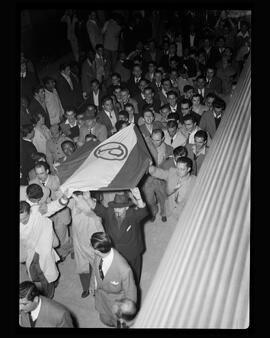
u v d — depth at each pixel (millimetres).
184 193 5023
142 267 5672
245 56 11055
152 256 5852
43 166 5008
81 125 7016
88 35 12477
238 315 1513
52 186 5152
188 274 1812
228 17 13969
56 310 3295
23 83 8375
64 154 6359
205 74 10664
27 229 4363
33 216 4406
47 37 14078
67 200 4551
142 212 4523
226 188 2207
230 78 10219
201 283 1710
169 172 5133
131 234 4457
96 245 3627
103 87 10055
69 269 5688
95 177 4605
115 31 12016
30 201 4484
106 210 4457
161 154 5988
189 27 13109
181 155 5262
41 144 6754
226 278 1654
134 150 5008
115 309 3699
